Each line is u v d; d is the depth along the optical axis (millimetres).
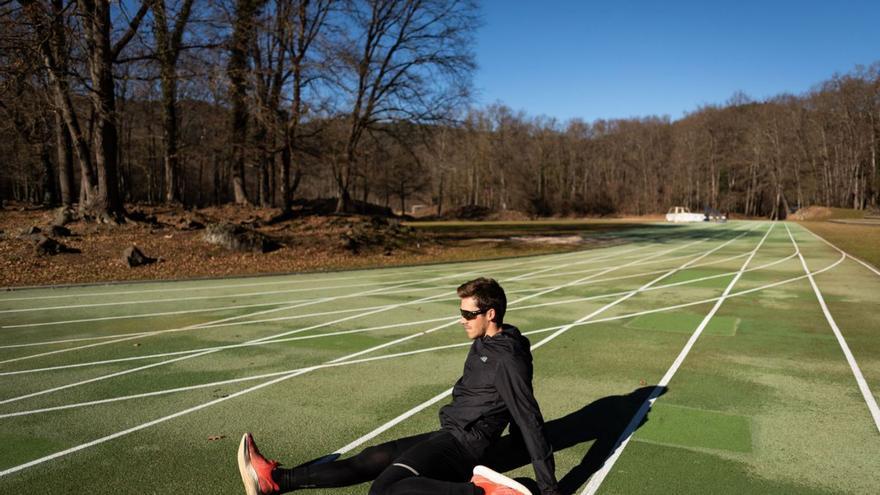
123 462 4688
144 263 17438
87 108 24656
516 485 3221
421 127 33125
